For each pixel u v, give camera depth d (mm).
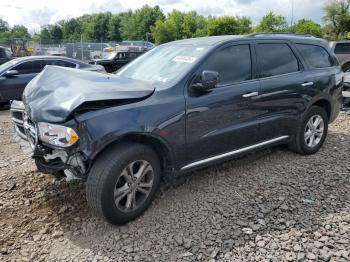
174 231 3338
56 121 3119
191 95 3730
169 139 3557
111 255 3027
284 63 4770
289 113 4773
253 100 4266
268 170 4672
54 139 3174
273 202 3824
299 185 4223
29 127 3570
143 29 104375
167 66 4098
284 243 3133
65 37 119250
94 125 3115
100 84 3451
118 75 4379
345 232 3281
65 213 3656
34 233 3332
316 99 5078
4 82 9781
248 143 4379
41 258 3000
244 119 4227
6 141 6289
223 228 3365
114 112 3223
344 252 3004
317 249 3051
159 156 3732
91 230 3379
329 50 5535
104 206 3217
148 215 3611
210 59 3975
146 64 4445
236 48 4277
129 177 3354
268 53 4598
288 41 4922
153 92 3547
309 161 4996
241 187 4184
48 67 4027
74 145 3104
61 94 3326
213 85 3662
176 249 3090
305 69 4996
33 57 10477
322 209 3684
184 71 3807
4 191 4102
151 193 3596
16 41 31859
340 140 6000
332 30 66500
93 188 3189
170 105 3543
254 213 3609
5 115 9164
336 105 5523
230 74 4137
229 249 3068
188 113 3670
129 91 3391
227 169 4691
